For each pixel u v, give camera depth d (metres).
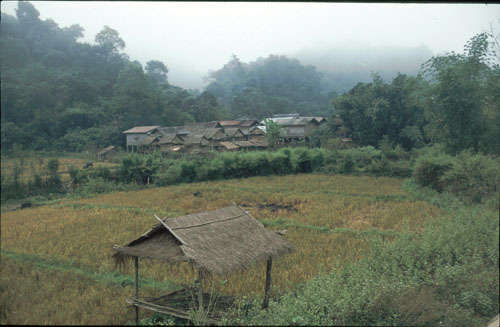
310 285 8.95
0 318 9.08
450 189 22.64
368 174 36.91
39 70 75.19
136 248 8.77
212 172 36.84
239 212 10.29
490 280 9.38
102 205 25.03
